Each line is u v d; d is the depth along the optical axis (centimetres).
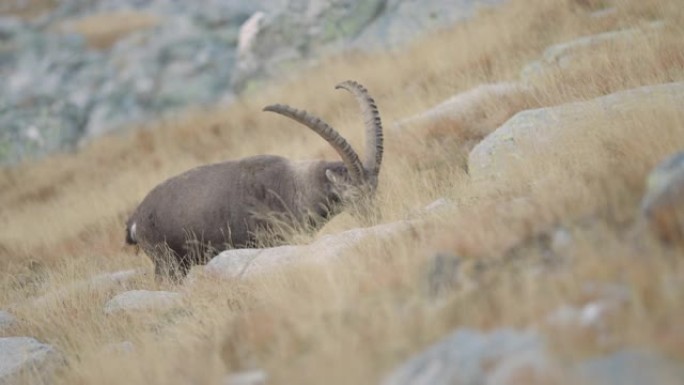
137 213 3734
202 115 8638
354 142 5284
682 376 1432
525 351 1582
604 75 4297
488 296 1897
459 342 1691
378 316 1988
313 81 7888
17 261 5219
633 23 5597
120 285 3641
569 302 1755
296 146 5975
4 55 10912
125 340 2834
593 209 2167
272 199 3553
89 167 8131
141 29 11475
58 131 9606
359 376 1744
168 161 7256
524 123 3584
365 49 8331
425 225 2694
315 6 8738
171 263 3662
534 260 2042
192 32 10919
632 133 2820
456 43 6919
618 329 1583
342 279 2384
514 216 2289
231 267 3052
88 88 10175
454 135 4478
